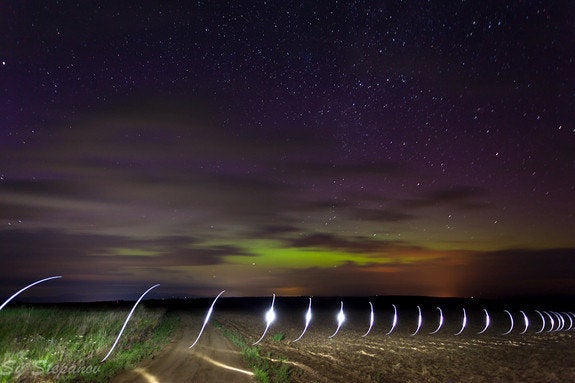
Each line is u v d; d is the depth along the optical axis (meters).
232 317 51.56
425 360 20.81
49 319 24.97
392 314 64.31
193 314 56.06
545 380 15.94
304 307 84.81
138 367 15.65
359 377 15.76
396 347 25.95
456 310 73.88
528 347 26.56
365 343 27.70
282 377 14.43
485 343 28.67
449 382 15.48
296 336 31.33
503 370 18.02
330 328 39.38
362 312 69.62
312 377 15.27
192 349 21.41
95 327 24.86
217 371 15.38
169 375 14.35
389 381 15.30
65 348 16.12
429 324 45.78
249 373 15.16
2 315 25.36
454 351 24.42
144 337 25.83
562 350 25.12
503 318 55.31
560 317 42.81
